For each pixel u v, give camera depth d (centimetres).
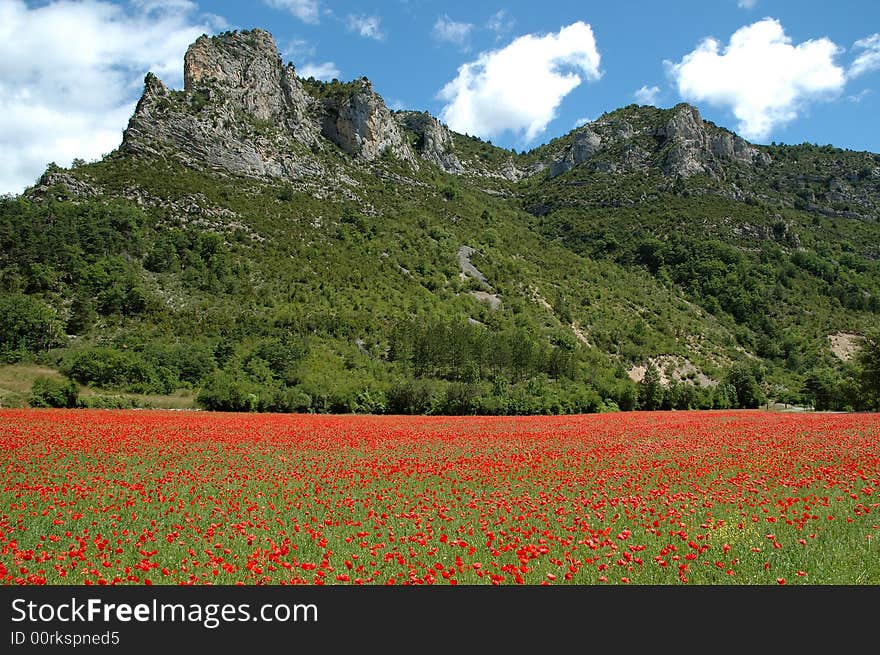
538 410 6762
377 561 1128
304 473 2052
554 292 13525
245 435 3134
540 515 1456
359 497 1686
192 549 1188
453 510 1530
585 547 1199
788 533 1269
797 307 14662
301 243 11550
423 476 2014
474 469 2148
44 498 1577
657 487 1789
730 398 9250
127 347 7412
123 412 4338
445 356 8200
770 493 1655
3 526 1280
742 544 1195
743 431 3397
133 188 11112
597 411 7269
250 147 13988
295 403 6053
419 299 10925
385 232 13488
